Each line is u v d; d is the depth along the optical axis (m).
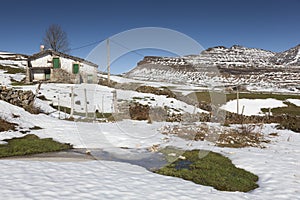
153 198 4.37
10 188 4.35
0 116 10.23
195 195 4.62
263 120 15.18
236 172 6.20
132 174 5.64
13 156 6.74
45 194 4.20
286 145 9.66
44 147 7.69
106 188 4.68
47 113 13.45
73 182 4.86
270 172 6.15
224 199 4.51
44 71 27.97
